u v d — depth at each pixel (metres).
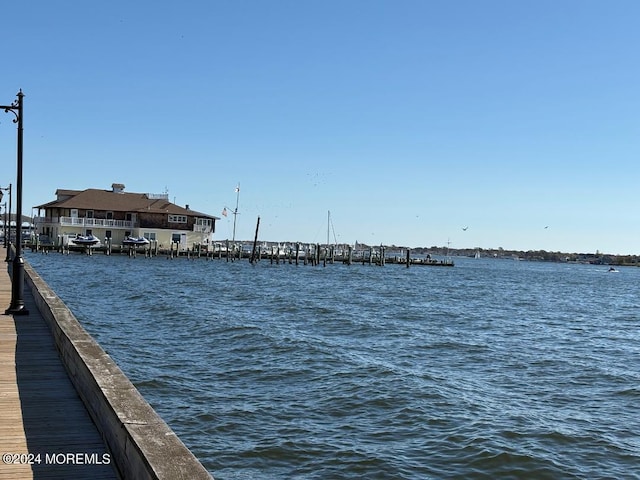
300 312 31.14
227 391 14.63
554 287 75.56
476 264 197.62
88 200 88.69
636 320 37.28
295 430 11.98
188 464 4.57
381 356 19.84
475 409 13.84
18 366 10.57
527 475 10.21
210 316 27.30
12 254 41.44
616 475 10.36
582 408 14.48
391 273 86.44
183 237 91.88
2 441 6.94
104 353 8.70
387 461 10.57
